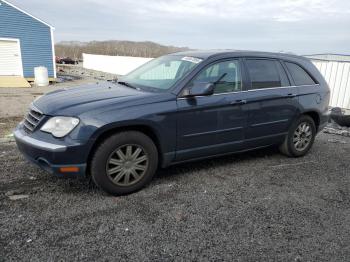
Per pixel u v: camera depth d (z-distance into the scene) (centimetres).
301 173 492
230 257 279
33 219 324
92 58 4000
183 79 417
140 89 431
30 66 2277
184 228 321
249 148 500
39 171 448
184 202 376
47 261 261
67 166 350
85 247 283
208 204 374
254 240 306
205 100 425
